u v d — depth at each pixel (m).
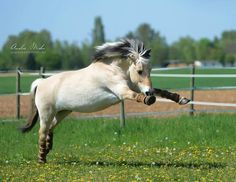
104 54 10.99
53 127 12.15
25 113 21.84
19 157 12.80
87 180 9.66
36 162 12.05
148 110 23.19
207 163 11.30
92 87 11.02
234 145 13.62
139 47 10.89
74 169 10.92
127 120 17.23
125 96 10.61
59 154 13.08
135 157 12.35
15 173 10.62
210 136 14.53
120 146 14.15
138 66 10.79
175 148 13.47
